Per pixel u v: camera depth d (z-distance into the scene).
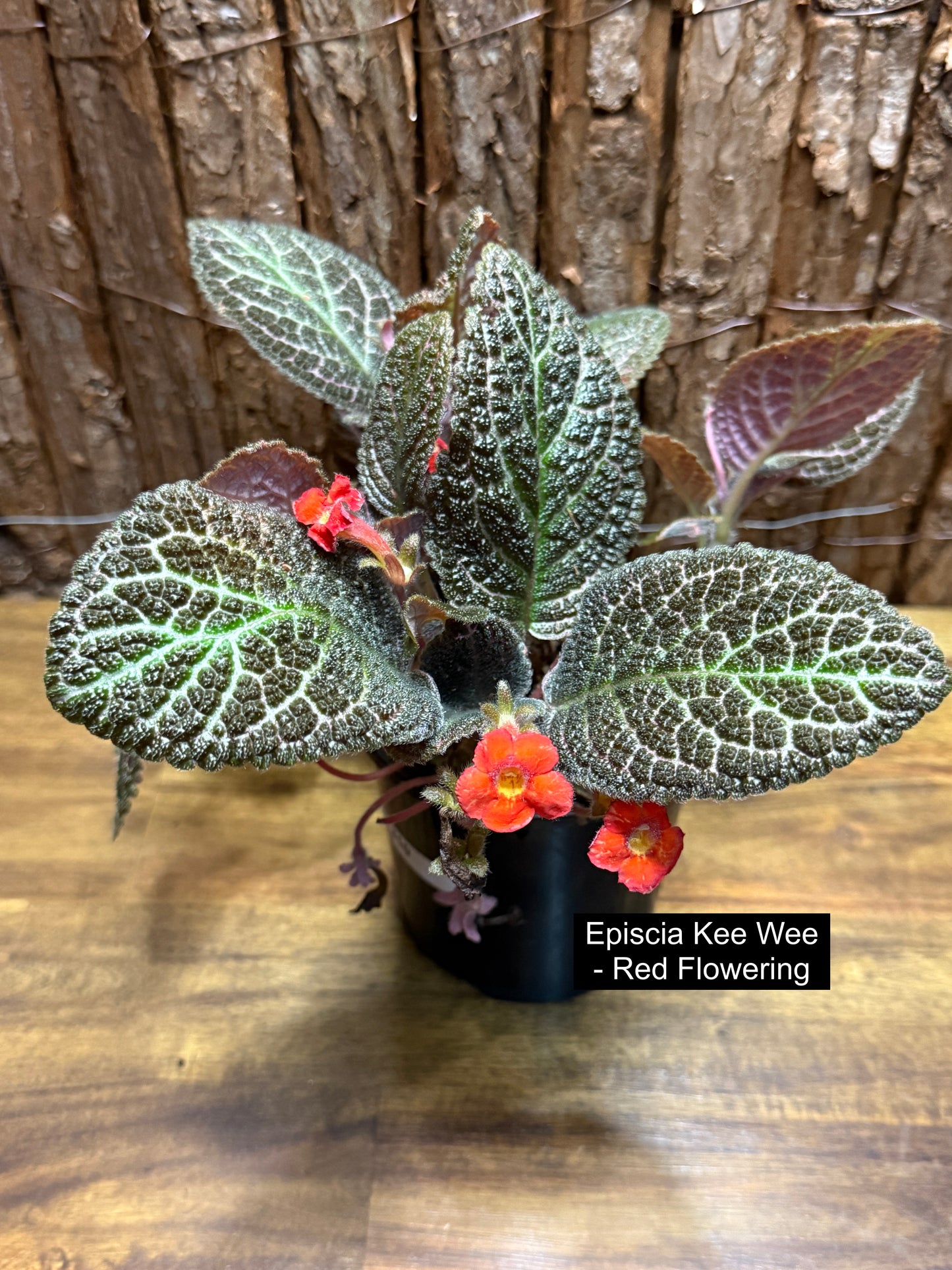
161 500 0.22
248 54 0.36
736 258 0.40
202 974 0.36
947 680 0.20
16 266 0.42
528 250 0.41
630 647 0.23
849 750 0.20
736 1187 0.30
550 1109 0.32
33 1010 0.35
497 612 0.26
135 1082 0.33
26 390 0.47
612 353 0.34
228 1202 0.29
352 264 0.35
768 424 0.33
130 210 0.40
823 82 0.35
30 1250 0.28
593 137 0.37
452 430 0.23
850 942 0.37
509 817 0.20
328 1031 0.34
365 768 0.43
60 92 0.37
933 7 0.33
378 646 0.24
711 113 0.36
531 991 0.34
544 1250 0.28
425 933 0.35
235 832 0.41
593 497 0.26
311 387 0.32
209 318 0.43
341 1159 0.31
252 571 0.22
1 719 0.46
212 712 0.20
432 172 0.39
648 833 0.23
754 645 0.21
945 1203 0.30
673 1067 0.33
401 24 0.35
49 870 0.39
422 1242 0.29
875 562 0.51
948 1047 0.33
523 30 0.35
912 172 0.37
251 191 0.39
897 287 0.40
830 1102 0.32
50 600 0.55
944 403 0.44
